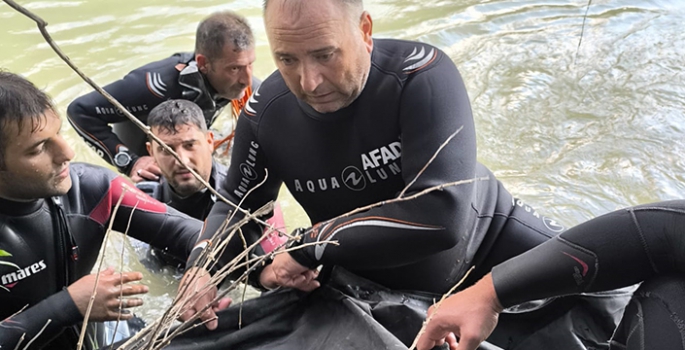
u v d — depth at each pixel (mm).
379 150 1563
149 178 2740
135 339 1201
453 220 1468
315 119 1567
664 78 3633
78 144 3266
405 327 1567
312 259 1579
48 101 1498
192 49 3959
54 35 4070
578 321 1624
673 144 3109
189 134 2438
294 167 1659
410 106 1492
